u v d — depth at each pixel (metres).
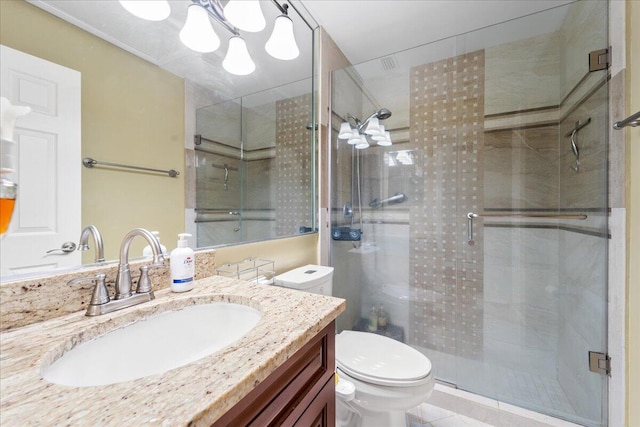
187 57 0.98
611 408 1.20
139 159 0.82
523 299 1.65
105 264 0.73
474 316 1.77
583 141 1.37
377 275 2.01
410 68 1.88
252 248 1.19
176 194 0.93
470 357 1.77
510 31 1.58
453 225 1.82
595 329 1.29
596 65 1.25
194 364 0.42
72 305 0.62
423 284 1.90
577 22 1.38
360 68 1.89
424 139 1.87
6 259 0.56
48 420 0.31
